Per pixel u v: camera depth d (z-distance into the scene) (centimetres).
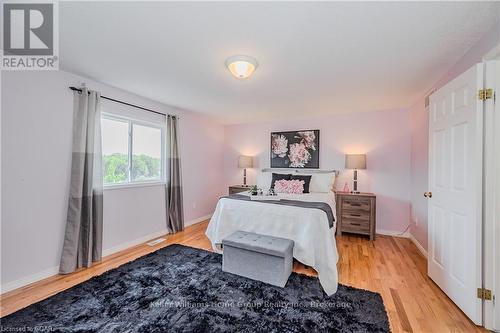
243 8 141
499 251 156
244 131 516
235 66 208
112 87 289
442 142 205
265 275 218
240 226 284
